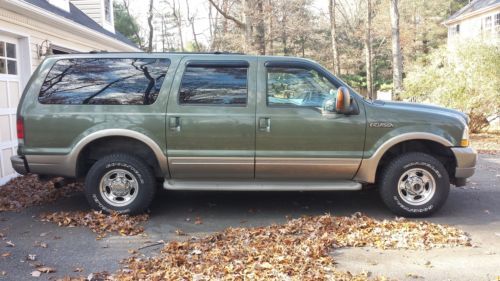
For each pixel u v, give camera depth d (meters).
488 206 6.18
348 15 42.28
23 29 8.66
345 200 6.45
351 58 40.38
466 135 5.57
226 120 5.41
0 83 8.01
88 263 4.20
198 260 4.19
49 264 4.18
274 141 5.44
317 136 5.44
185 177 5.64
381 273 3.93
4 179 7.83
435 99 15.36
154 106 5.45
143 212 5.66
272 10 22.27
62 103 5.48
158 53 5.62
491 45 14.79
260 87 5.48
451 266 4.09
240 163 5.48
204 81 5.51
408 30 38.56
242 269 3.94
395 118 5.46
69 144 5.46
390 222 5.29
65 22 9.93
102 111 5.45
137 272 3.94
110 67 5.56
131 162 5.51
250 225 5.31
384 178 5.57
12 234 5.02
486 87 14.12
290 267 3.96
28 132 5.46
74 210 5.93
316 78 5.55
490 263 4.16
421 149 5.85
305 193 6.86
